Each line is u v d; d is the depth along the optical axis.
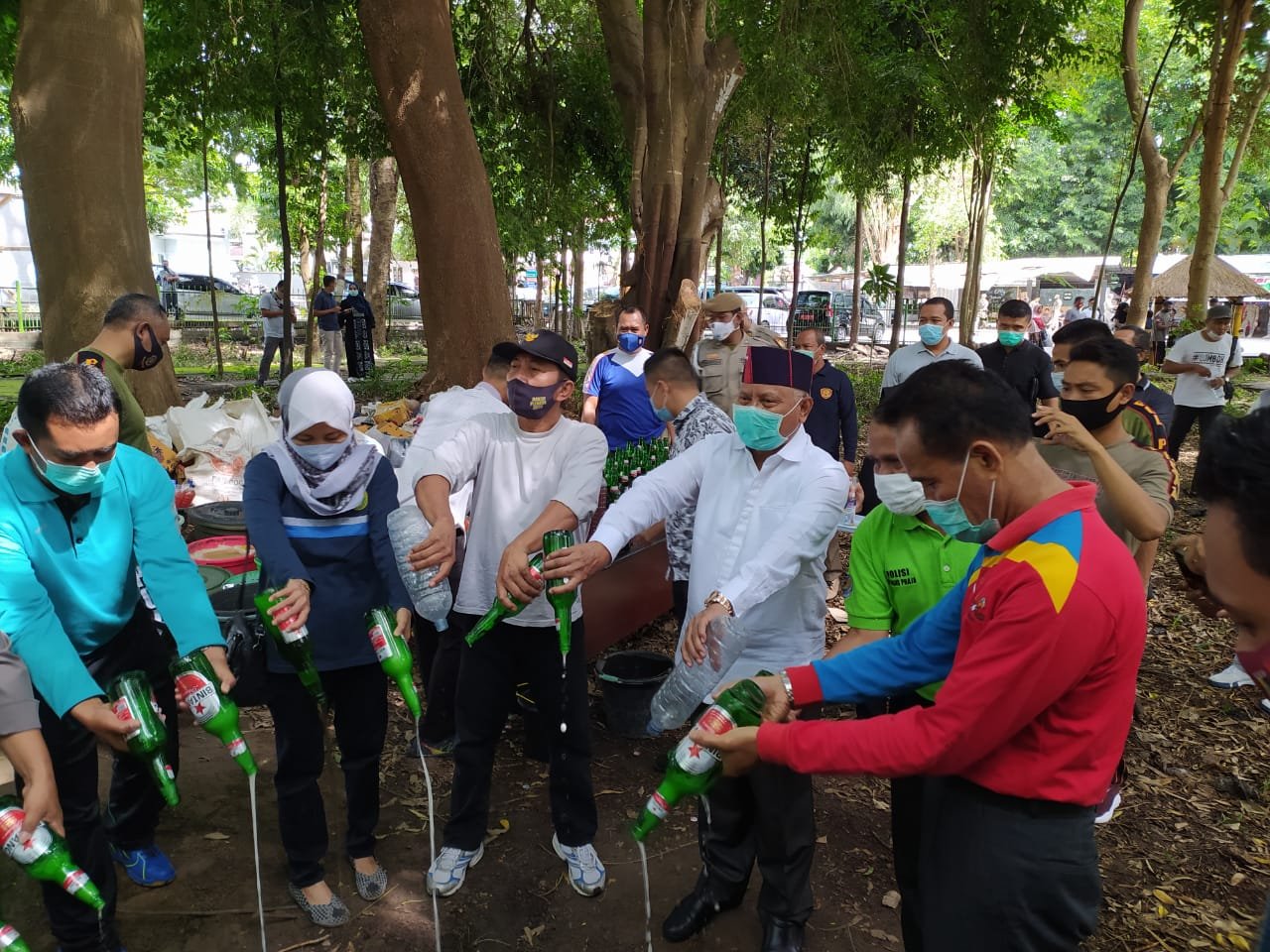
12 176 28.95
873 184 15.41
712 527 2.80
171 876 3.10
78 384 2.21
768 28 10.84
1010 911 1.75
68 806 2.45
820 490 2.62
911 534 2.52
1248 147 20.58
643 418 5.86
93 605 2.49
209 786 3.70
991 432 1.70
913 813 2.40
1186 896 3.25
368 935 2.90
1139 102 14.62
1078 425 2.99
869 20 12.65
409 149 7.73
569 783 3.09
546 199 13.65
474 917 3.01
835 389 6.52
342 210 24.19
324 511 2.74
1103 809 3.52
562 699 3.04
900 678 2.01
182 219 37.53
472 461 3.00
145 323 3.59
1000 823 1.75
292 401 2.66
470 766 3.07
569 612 2.59
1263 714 4.69
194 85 11.16
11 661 2.01
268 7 10.27
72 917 2.48
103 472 2.47
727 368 6.09
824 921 3.06
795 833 2.66
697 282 10.75
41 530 2.36
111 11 6.62
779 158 17.45
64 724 2.39
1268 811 3.80
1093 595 1.61
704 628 2.43
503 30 13.60
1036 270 36.72
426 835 3.45
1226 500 1.22
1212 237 15.37
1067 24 13.24
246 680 3.15
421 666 4.54
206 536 5.06
